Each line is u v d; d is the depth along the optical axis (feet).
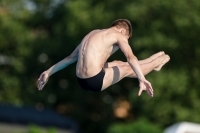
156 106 206.18
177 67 214.90
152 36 209.67
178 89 207.10
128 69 61.93
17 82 262.06
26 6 268.62
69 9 235.81
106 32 60.44
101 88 60.29
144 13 212.02
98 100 264.11
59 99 269.44
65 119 209.46
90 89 60.18
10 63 266.36
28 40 262.47
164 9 211.61
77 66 60.08
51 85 266.77
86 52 59.52
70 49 252.42
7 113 190.08
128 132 162.91
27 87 264.93
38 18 273.75
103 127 259.39
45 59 266.77
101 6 231.09
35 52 262.26
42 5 276.00
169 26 213.87
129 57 57.57
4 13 261.44
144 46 209.46
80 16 230.48
